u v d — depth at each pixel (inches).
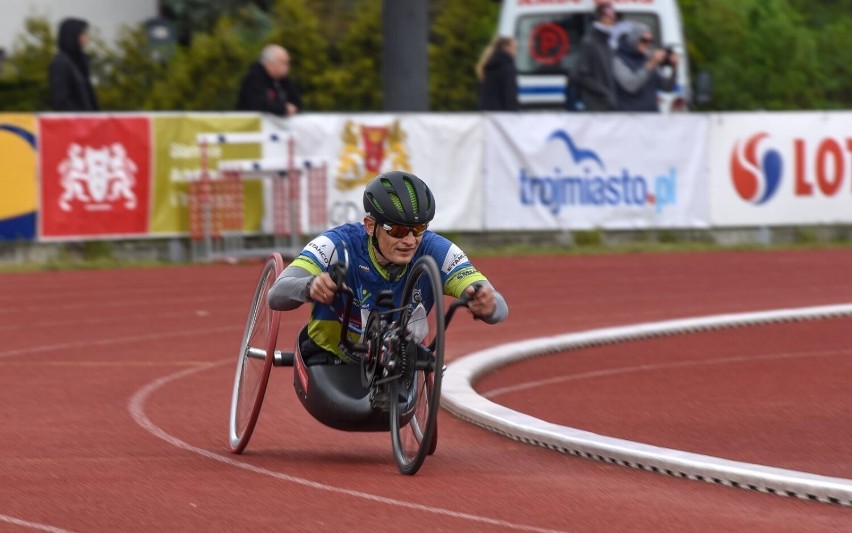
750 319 796.0
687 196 1256.2
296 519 340.8
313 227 1151.0
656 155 1245.7
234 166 1122.0
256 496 367.6
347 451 446.9
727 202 1266.0
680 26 1412.4
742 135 1264.8
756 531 329.7
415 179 412.8
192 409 528.4
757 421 503.5
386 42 1357.0
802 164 1278.3
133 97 1678.2
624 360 664.4
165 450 442.6
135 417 510.0
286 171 1136.8
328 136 1157.7
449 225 1193.4
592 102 1283.2
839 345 713.0
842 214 1290.6
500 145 1208.2
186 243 1144.8
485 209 1205.7
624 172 1240.8
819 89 1845.5
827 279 1042.7
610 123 1234.0
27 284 989.8
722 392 570.9
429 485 383.9
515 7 1412.4
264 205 1148.5
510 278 1032.2
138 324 792.9
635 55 1300.4
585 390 578.6
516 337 748.0
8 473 400.2
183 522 338.0
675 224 1254.9
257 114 1139.3
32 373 619.2
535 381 603.5
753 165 1268.5
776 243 1288.1
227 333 759.1
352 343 420.5
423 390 397.1
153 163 1115.9
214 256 1127.6
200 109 1665.8
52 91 1130.7
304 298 406.3
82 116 1088.8
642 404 543.2
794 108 1809.8
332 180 1159.0
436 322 382.3
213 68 1679.4
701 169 1257.4
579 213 1234.0
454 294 413.4
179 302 893.8
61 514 346.0
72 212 1088.8
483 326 792.3
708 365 647.8
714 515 346.6
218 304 884.6
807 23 2204.7
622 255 1195.3
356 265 415.8
